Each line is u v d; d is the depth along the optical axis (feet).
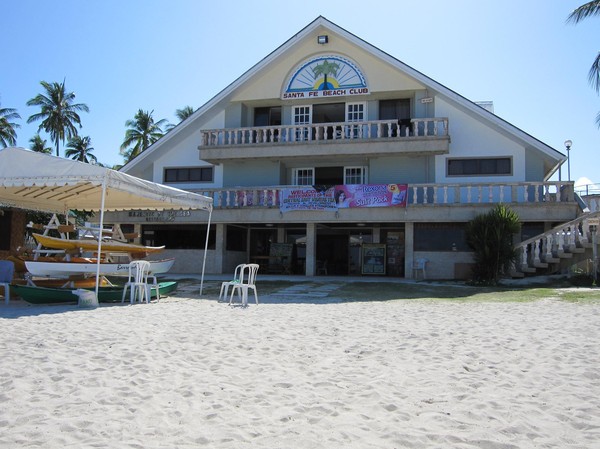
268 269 80.59
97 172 37.14
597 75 74.02
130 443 11.85
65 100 168.04
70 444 11.78
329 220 67.82
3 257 64.34
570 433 12.82
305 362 20.13
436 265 65.67
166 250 76.69
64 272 42.37
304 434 12.57
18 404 14.60
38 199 53.78
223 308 37.01
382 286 55.16
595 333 26.68
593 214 54.65
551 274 57.88
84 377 17.44
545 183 61.87
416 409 14.53
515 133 68.13
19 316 31.30
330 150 72.54
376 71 74.79
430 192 69.62
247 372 18.49
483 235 57.31
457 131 72.23
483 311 35.60
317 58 76.89
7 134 151.02
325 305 39.24
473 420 13.67
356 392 16.11
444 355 21.45
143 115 183.52
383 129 75.05
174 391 16.07
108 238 57.41
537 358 20.90
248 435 12.49
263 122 82.17
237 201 71.61
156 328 27.43
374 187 66.18
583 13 71.67
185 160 81.71
